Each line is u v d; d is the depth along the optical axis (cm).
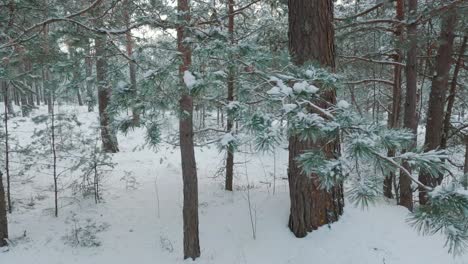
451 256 545
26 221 741
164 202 862
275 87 249
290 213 645
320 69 285
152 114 437
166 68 390
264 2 816
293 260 572
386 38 1053
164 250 653
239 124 315
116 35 509
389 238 586
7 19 588
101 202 853
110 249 657
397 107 891
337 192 632
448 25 792
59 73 477
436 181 774
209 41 423
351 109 249
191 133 586
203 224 718
